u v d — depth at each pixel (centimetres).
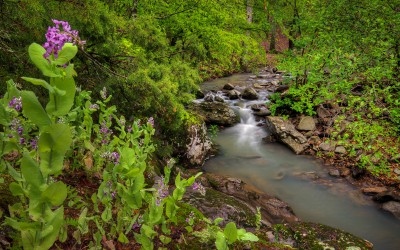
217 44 910
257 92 1412
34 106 111
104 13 446
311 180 746
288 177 762
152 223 203
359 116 771
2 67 380
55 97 114
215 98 1295
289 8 1478
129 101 505
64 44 116
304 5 1235
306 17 1122
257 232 428
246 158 859
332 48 922
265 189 707
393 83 882
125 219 218
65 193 119
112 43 481
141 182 194
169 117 563
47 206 121
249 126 1081
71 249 210
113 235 225
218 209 446
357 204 655
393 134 778
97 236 201
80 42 133
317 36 1056
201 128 814
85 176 304
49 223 122
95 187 296
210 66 1638
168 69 514
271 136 980
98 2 441
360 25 938
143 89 471
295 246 427
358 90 1008
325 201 667
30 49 110
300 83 1111
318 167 805
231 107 1222
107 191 210
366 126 752
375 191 680
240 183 679
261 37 1554
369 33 898
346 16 965
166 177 222
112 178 210
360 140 785
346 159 808
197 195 482
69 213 244
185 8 866
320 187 718
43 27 399
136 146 246
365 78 922
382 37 842
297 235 446
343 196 684
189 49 604
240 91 1427
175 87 482
